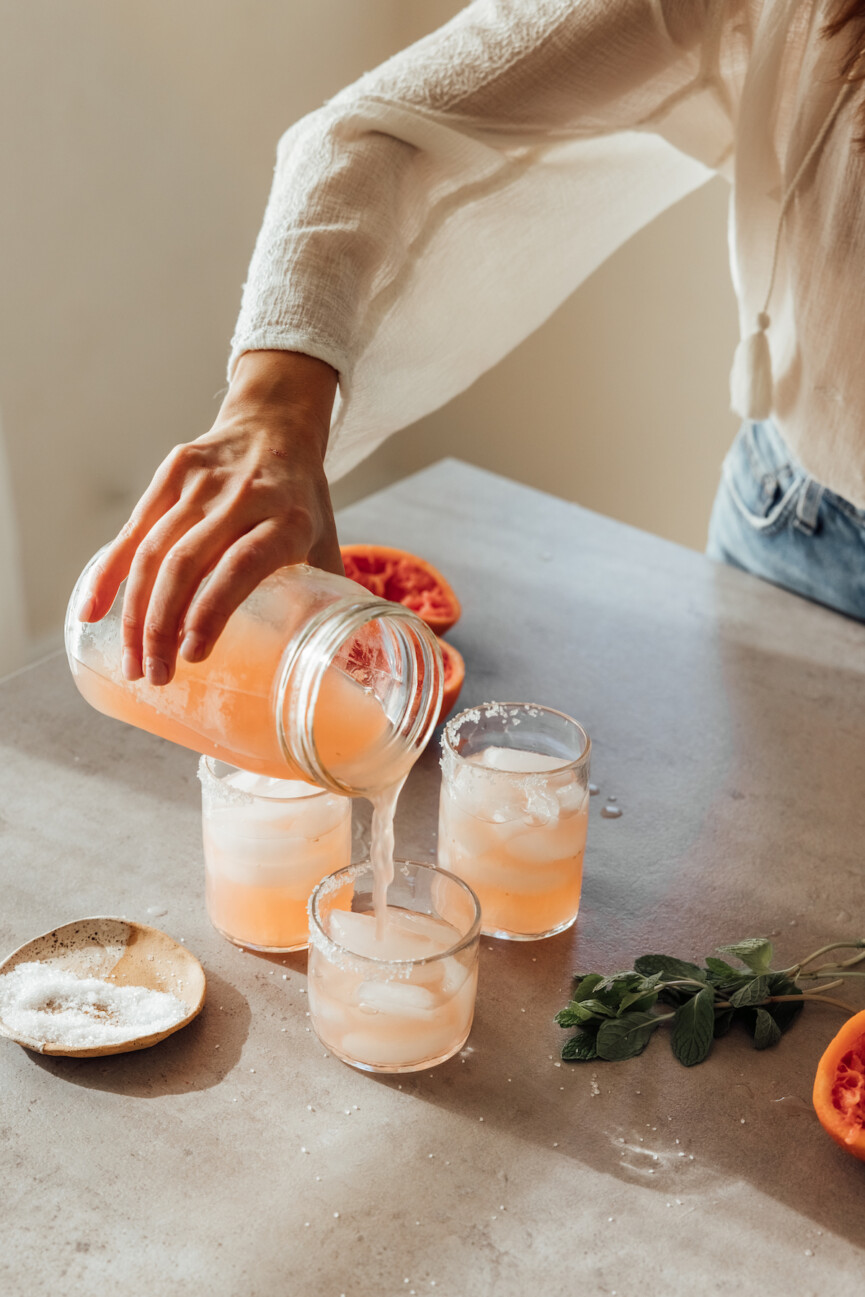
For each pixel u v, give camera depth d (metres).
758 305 0.97
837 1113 0.59
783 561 1.19
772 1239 0.56
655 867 0.81
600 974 0.72
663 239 1.92
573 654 1.07
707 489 2.11
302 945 0.73
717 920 0.77
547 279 1.00
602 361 2.07
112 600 0.62
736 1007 0.68
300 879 0.70
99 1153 0.59
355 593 0.60
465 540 1.26
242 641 0.59
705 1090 0.64
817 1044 0.68
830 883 0.80
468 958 0.63
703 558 1.26
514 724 0.78
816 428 0.96
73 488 1.73
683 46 0.86
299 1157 0.59
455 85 0.84
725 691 1.03
